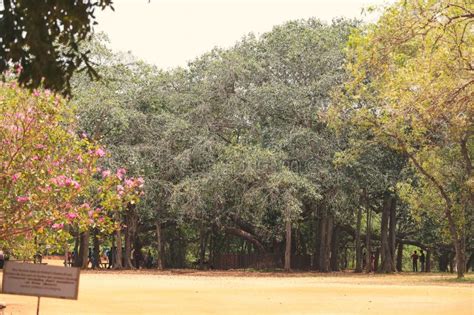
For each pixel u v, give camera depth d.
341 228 57.56
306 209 53.03
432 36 22.77
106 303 21.58
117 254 52.31
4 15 7.80
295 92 49.28
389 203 53.53
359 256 53.12
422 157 40.09
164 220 53.66
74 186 18.09
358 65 24.70
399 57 29.52
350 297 25.02
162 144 51.50
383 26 22.88
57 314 18.47
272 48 52.38
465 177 39.44
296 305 21.78
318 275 46.72
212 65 52.22
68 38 7.95
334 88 43.47
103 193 19.20
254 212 50.41
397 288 30.36
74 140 18.75
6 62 7.86
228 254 57.78
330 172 48.31
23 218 17.92
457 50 23.31
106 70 50.12
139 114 50.53
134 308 20.30
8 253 22.06
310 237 60.12
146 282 33.50
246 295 25.45
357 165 48.12
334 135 49.09
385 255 53.19
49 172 18.00
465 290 29.25
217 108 52.75
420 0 21.56
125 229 53.31
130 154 48.97
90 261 63.38
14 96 17.69
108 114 48.25
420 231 61.03
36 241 19.95
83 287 28.70
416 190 44.66
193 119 52.75
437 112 25.48
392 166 51.03
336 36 51.78
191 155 50.72
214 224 55.41
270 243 56.09
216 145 50.81
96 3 7.93
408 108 28.28
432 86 24.47
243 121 51.94
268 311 20.03
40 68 7.84
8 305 20.30
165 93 55.16
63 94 8.00
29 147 17.77
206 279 38.19
